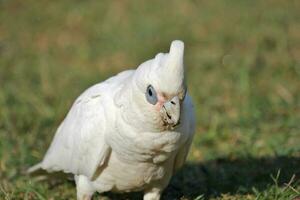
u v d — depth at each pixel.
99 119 8.36
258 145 12.02
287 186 9.50
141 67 7.59
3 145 12.33
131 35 20.39
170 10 22.28
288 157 11.14
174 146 7.93
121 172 8.45
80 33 20.94
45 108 14.65
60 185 10.68
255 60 17.73
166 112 7.33
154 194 9.01
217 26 20.78
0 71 17.72
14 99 15.34
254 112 13.95
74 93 15.74
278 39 19.20
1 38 20.62
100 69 17.95
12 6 23.06
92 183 8.87
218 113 14.20
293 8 21.98
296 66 17.09
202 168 11.18
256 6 22.30
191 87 15.95
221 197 9.85
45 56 19.06
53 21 21.78
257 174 10.62
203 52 18.75
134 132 7.77
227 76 16.64
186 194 10.05
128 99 7.74
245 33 20.00
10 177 11.05
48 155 9.84
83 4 22.97
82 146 8.63
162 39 19.83
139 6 22.64
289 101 14.68
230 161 11.49
